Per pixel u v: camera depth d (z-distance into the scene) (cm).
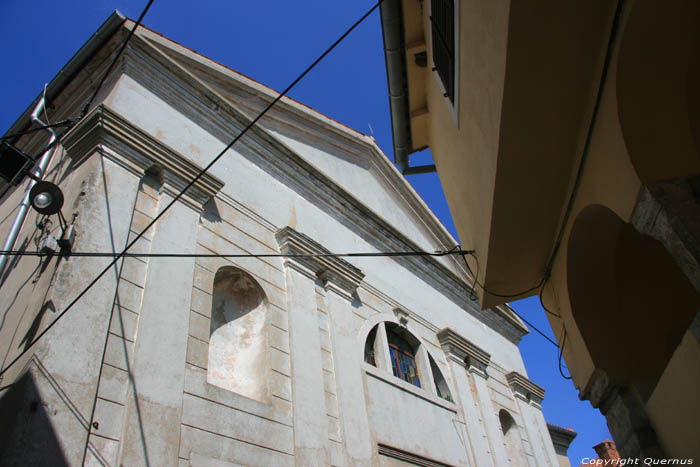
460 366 1323
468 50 632
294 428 794
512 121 555
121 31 923
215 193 893
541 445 1487
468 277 1725
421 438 1058
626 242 677
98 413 580
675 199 458
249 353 859
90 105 919
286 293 951
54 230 704
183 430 654
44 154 873
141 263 732
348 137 1519
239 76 1180
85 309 616
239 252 905
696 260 436
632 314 706
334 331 993
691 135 475
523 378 1572
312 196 1183
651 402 646
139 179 788
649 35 461
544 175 618
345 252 1185
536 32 484
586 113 552
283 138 1291
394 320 1216
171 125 934
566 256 686
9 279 764
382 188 1600
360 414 932
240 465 692
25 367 547
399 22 922
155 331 687
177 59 1056
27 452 492
